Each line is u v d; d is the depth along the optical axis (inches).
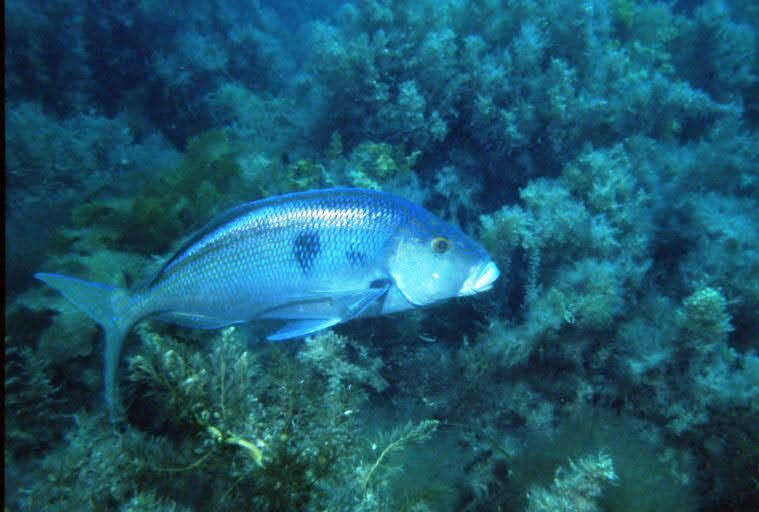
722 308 31.1
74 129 61.1
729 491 30.0
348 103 43.6
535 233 35.6
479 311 36.5
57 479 22.3
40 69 69.6
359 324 32.7
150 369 21.5
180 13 85.0
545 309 33.3
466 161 43.3
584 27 43.8
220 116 71.5
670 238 40.8
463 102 42.6
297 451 20.1
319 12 138.9
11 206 48.6
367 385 32.8
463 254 26.4
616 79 45.4
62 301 31.3
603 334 34.4
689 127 52.9
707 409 31.3
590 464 23.7
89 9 73.9
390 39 43.3
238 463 20.4
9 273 35.0
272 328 32.4
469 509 29.6
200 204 36.5
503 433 34.0
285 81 87.8
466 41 42.2
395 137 42.7
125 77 76.9
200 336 31.0
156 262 33.4
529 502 25.4
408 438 24.0
